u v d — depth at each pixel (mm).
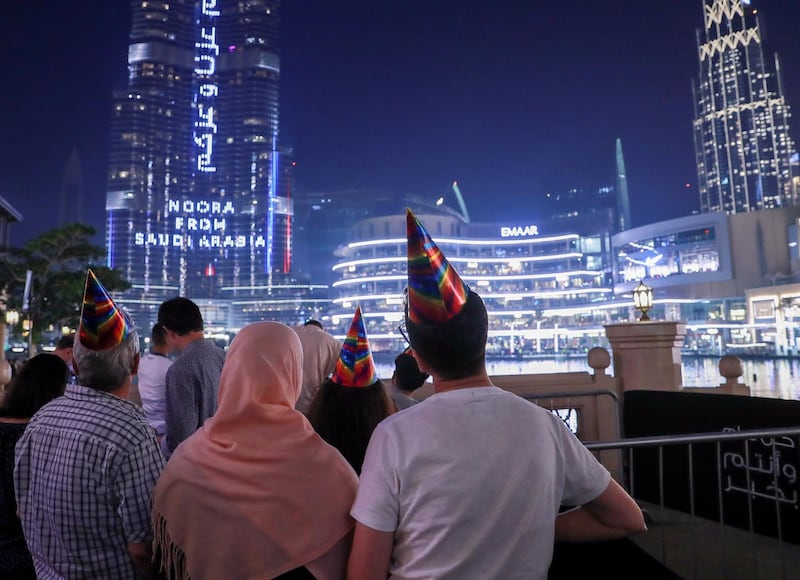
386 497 1628
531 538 1590
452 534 1553
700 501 5836
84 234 41188
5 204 48156
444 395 1717
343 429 2605
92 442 2176
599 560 3520
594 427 7555
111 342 2377
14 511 2791
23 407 2943
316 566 1766
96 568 2180
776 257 142375
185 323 4105
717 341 146750
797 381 85062
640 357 7777
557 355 170625
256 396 1899
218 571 1735
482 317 1785
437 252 1760
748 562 4707
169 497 1852
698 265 152500
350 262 170250
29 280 31062
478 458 1597
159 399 4566
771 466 5156
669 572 3637
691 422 6004
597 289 175000
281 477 1799
